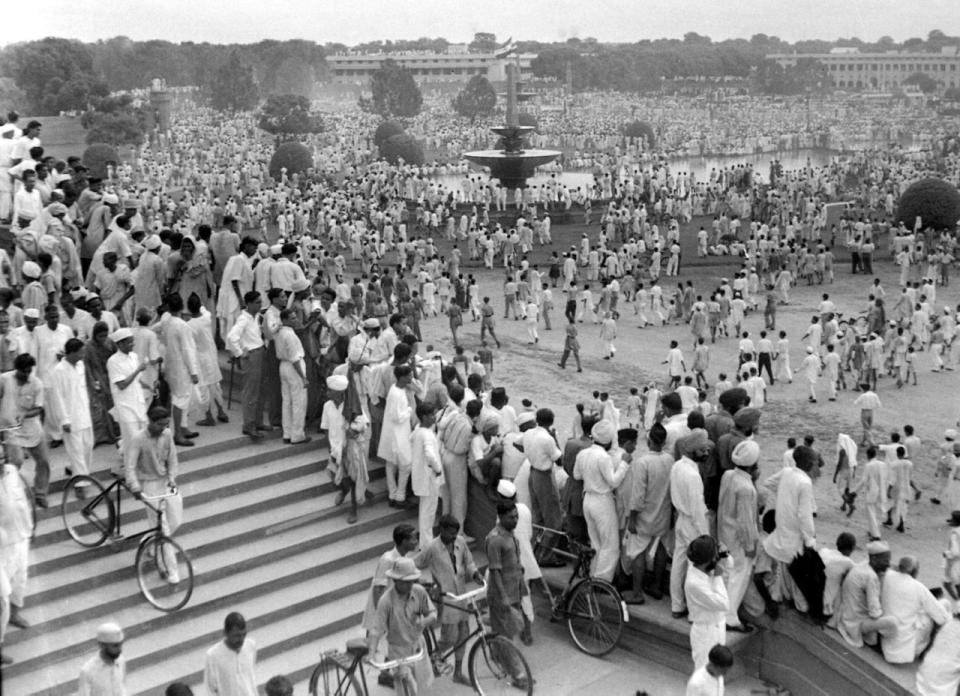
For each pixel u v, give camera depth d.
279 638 12.54
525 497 14.38
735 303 36.19
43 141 81.31
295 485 14.91
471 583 12.52
